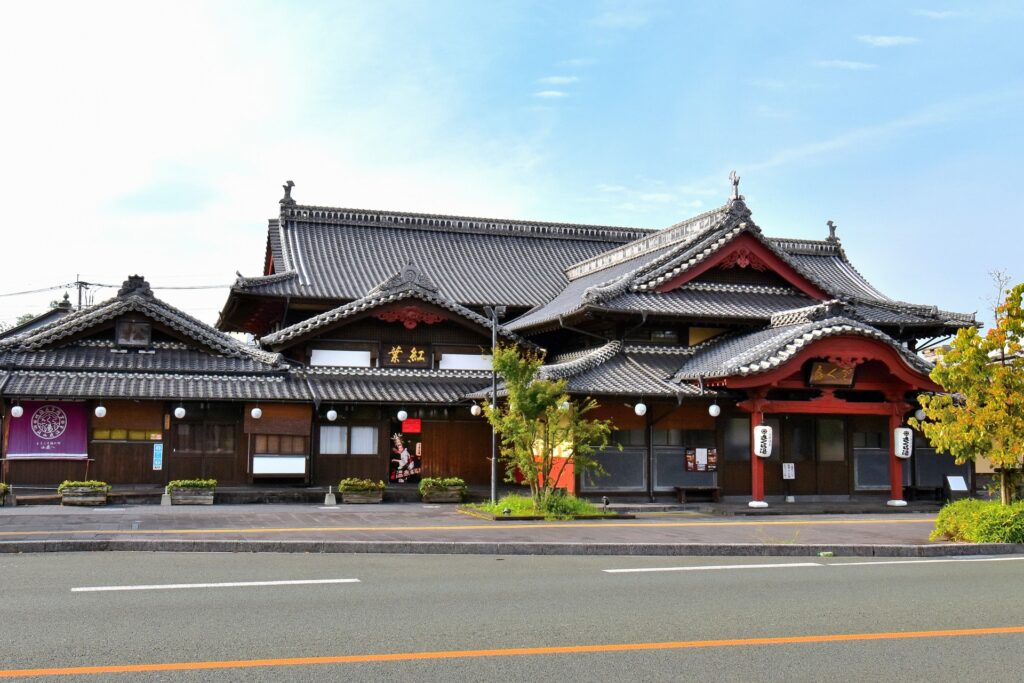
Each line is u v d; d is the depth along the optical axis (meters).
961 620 10.35
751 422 27.41
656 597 11.52
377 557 15.03
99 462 27.62
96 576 12.34
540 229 42.22
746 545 16.59
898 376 26.83
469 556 15.47
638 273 29.77
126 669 7.79
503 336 32.03
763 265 30.62
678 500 26.98
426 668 7.99
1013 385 18.25
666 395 25.94
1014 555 16.84
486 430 31.41
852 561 15.59
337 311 30.12
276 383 29.33
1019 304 18.38
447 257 39.34
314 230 38.88
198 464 28.44
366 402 29.34
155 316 29.17
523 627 9.63
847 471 28.98
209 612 10.08
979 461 30.97
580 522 21.34
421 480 28.53
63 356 28.22
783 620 10.23
